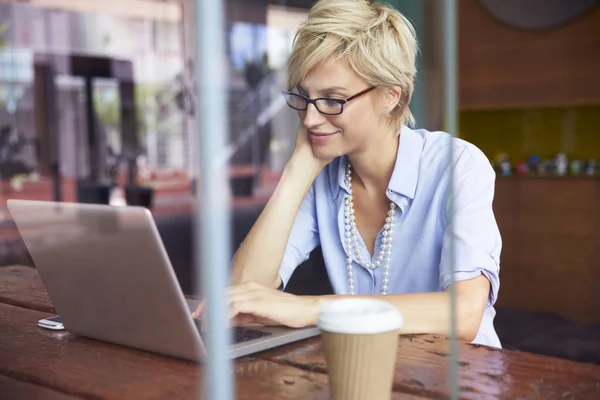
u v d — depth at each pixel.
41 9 7.65
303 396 0.68
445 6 0.67
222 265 0.45
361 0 1.16
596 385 0.80
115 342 0.93
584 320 3.54
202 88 0.43
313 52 1.17
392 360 0.68
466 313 1.10
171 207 1.45
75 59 7.36
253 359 0.81
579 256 3.58
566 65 3.71
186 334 0.80
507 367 0.87
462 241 1.16
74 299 0.95
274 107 1.78
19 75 7.36
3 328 1.08
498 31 3.89
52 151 6.88
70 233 0.88
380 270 1.31
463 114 4.22
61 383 0.80
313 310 0.89
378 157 1.27
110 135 6.88
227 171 0.44
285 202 1.26
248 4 4.21
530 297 3.72
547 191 3.65
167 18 7.60
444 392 0.68
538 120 4.01
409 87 1.18
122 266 0.82
